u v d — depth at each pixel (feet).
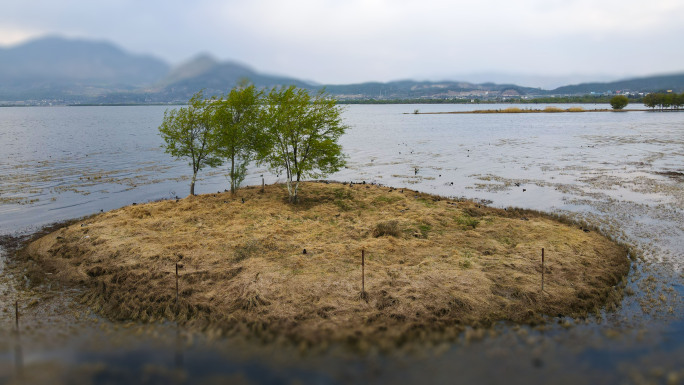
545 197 119.44
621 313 53.36
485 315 52.29
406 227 83.05
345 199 105.91
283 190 116.16
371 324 49.44
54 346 44.29
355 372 39.14
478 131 358.64
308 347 43.86
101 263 68.39
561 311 53.67
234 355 42.32
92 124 451.53
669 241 80.02
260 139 107.86
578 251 71.67
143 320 52.47
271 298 55.42
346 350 43.27
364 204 102.12
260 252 70.79
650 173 151.53
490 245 73.92
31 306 56.70
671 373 39.60
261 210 94.63
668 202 109.50
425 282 58.80
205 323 50.55
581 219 95.86
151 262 66.80
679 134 294.66
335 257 67.82
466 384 37.27
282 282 59.11
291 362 40.91
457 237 78.54
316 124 101.40
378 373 39.06
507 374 39.32
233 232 79.92
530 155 205.98
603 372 39.81
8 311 55.01
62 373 38.32
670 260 70.64
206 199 105.29
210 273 62.75
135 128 385.91
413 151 226.58
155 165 179.01
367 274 61.77
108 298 58.08
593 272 64.23
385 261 66.95
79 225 87.97
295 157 103.40
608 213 100.73
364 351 43.06
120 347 44.32
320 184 124.47
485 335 47.32
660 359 42.19
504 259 67.36
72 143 252.62
